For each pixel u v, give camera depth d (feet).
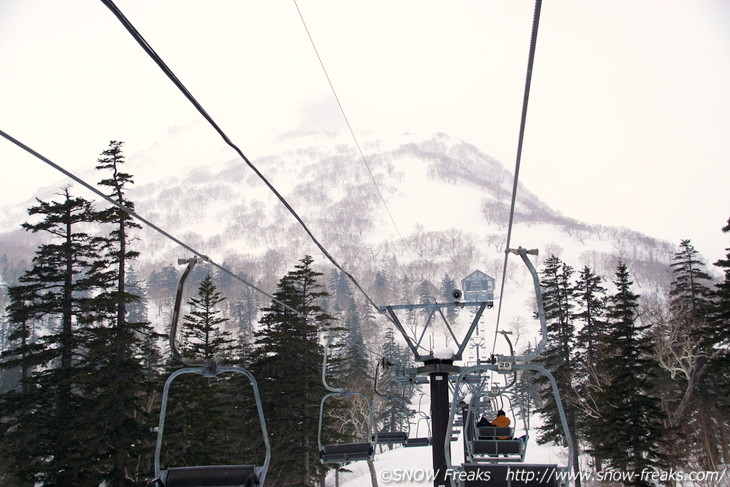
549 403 158.30
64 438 104.42
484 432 73.31
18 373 235.40
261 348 140.56
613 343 122.31
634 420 114.01
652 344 123.95
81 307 113.91
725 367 114.32
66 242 114.11
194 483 33.83
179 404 119.14
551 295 167.22
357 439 158.20
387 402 243.81
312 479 151.74
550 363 159.02
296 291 144.56
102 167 119.14
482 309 62.59
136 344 112.68
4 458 108.58
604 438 116.26
